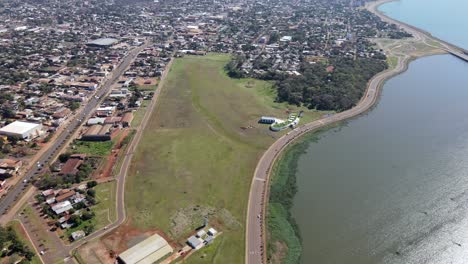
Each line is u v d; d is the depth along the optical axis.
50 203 137.50
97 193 145.38
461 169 167.62
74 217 127.94
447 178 161.00
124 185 151.50
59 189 145.75
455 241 125.38
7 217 130.75
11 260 111.44
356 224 134.62
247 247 121.38
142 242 119.25
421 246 123.75
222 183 155.00
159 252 116.12
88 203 139.12
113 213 134.75
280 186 156.88
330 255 120.94
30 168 161.00
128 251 115.50
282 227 133.00
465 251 121.31
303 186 157.12
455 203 144.25
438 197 148.25
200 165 167.25
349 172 167.62
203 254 117.31
